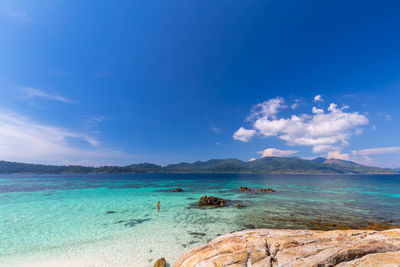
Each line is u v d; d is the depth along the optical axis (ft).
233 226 61.05
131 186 209.97
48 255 41.11
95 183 255.29
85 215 75.41
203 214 76.74
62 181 297.53
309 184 244.22
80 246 45.73
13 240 49.52
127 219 69.46
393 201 109.09
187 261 26.86
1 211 82.43
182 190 165.89
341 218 70.08
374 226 60.34
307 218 70.28
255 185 224.12
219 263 24.27
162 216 73.72
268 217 71.61
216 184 240.53
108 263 37.68
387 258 20.59
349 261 21.95
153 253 42.04
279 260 24.03
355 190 171.22
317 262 22.56
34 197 122.93
